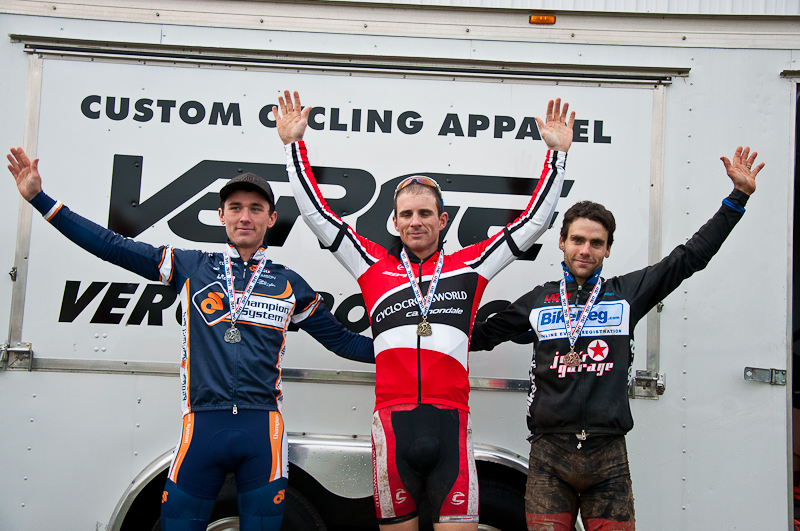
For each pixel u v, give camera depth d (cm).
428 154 232
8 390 220
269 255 229
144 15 234
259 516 177
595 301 191
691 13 236
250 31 235
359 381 225
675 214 231
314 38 236
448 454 177
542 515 180
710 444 221
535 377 193
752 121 233
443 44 237
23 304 222
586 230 190
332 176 231
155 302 225
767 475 220
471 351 219
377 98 234
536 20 237
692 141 233
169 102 232
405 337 184
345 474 217
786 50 235
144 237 228
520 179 232
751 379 223
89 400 221
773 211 229
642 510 219
